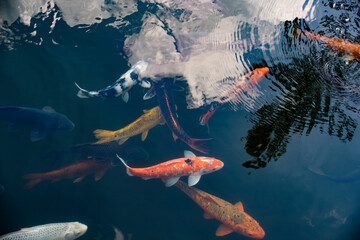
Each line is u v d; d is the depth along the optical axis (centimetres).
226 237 187
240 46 237
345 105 209
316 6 252
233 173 202
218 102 217
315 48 230
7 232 184
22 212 190
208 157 192
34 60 231
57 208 193
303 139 206
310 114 209
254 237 180
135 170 188
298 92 213
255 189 199
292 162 204
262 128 209
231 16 253
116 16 248
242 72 224
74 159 200
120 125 215
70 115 217
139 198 199
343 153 203
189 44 238
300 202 197
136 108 222
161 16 250
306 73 220
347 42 225
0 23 238
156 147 212
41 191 197
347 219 193
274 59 228
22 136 212
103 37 240
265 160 205
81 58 234
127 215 193
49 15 245
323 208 196
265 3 258
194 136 211
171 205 197
